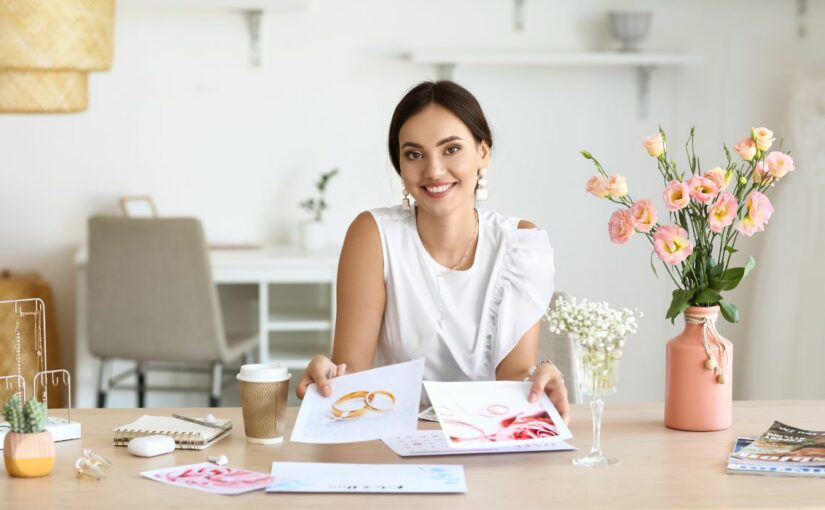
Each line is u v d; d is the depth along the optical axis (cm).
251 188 440
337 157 441
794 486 148
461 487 146
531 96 444
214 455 163
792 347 400
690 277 180
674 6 441
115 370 427
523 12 439
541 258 203
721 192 172
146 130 435
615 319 155
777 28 441
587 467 157
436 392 168
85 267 396
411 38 438
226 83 436
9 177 432
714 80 443
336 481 149
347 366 203
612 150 447
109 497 142
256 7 411
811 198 395
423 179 193
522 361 202
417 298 204
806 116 398
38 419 152
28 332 392
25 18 189
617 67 444
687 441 173
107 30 204
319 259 392
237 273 390
